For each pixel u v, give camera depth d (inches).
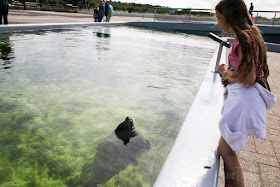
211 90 156.2
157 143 117.3
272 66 345.7
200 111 120.7
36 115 143.6
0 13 417.1
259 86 71.4
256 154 107.3
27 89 181.8
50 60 270.4
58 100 167.0
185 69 279.6
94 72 238.8
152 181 88.7
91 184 87.0
